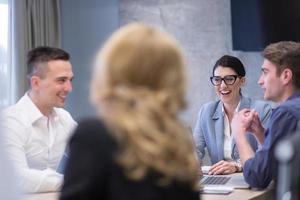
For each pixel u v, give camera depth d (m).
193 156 1.16
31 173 2.13
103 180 1.09
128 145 1.07
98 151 1.09
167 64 1.11
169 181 1.10
